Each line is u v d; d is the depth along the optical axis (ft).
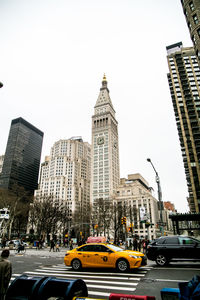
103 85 580.30
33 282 14.10
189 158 217.77
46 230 182.09
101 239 117.70
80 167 562.25
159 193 77.10
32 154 583.58
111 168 448.65
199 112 234.38
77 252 39.83
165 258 41.47
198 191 201.16
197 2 152.25
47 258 62.80
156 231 356.38
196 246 40.01
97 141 490.49
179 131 239.50
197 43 149.38
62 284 13.41
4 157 532.32
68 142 606.96
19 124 569.64
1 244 120.88
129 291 23.25
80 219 253.03
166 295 12.52
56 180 482.28
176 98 254.06
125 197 413.80
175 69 273.75
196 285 11.03
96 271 37.29
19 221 231.71
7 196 174.50
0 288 15.90
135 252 37.91
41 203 185.16
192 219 101.24
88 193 542.16
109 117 499.92
